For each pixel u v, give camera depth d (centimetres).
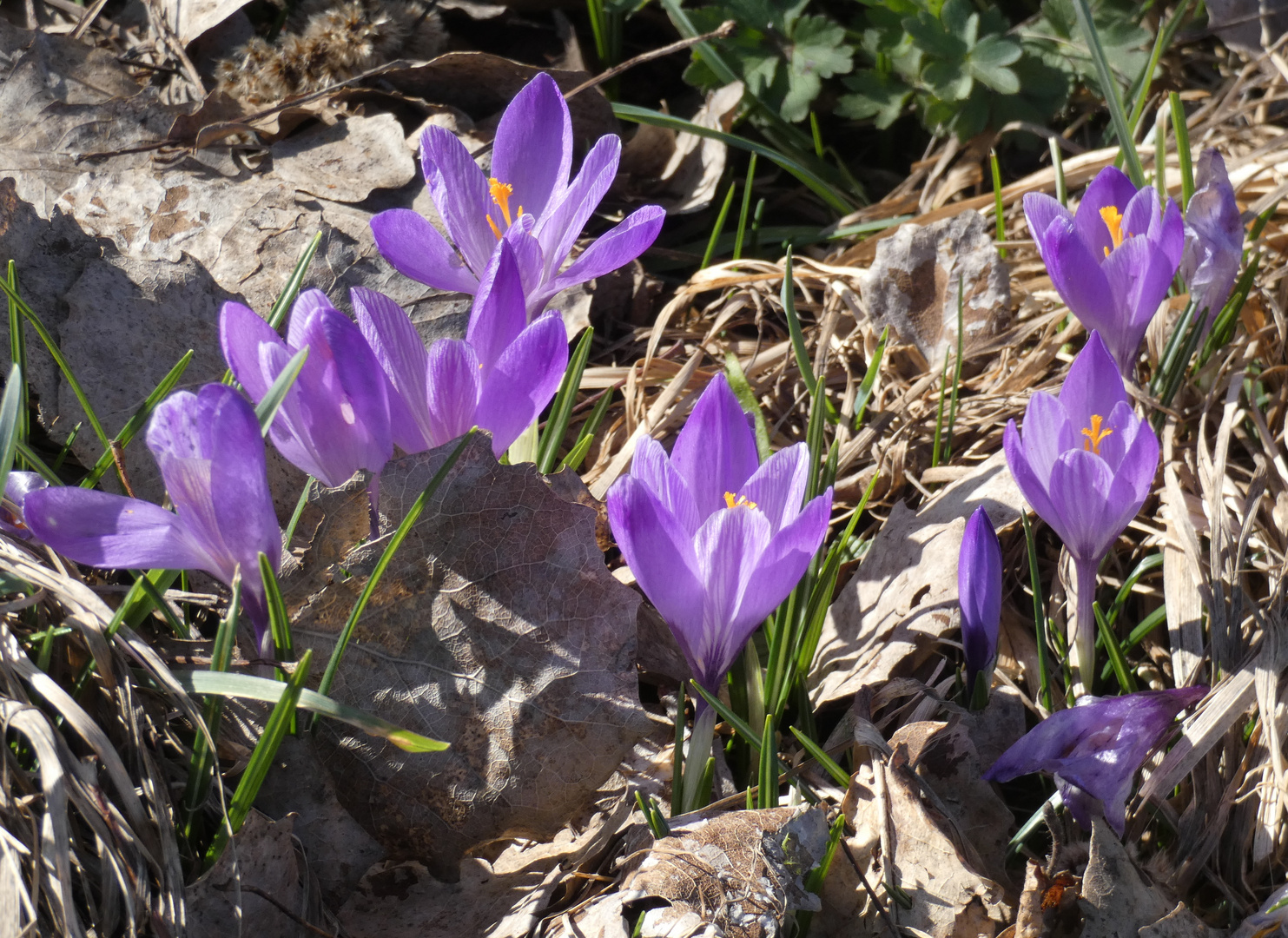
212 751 70
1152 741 71
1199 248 77
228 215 80
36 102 81
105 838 70
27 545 72
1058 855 71
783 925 70
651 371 81
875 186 93
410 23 85
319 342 70
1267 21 89
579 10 91
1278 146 84
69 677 72
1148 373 81
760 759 71
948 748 72
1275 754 72
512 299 71
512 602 72
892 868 71
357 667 72
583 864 72
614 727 72
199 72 84
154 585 72
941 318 82
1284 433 78
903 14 86
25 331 76
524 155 73
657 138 86
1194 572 75
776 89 86
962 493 77
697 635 70
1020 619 76
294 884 71
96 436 76
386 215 72
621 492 69
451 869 72
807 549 70
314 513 72
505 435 71
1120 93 87
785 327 83
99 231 80
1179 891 72
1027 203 76
